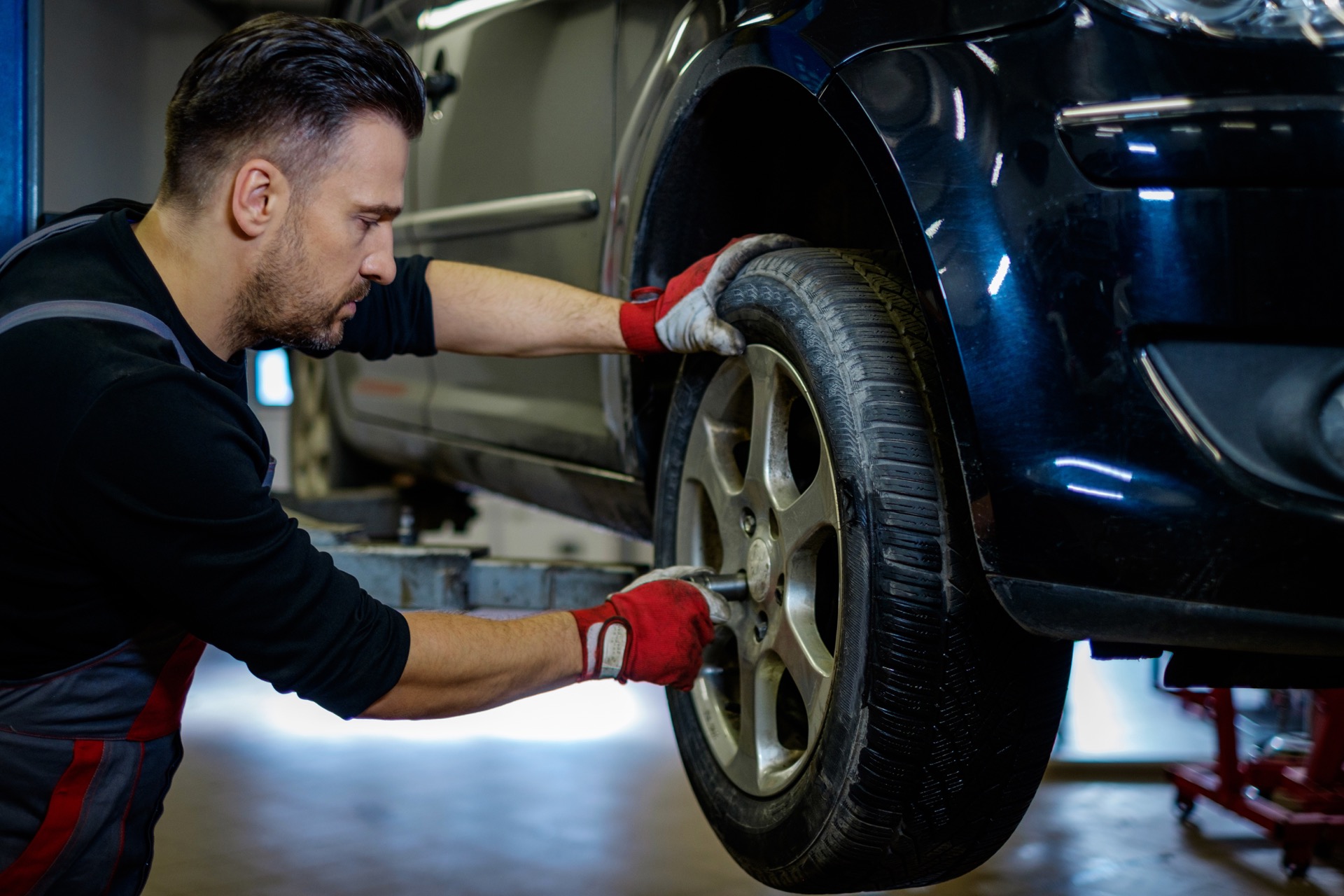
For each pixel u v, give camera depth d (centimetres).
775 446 138
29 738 114
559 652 122
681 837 267
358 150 108
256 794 294
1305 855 258
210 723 359
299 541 109
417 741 342
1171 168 104
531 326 154
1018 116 109
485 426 226
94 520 102
